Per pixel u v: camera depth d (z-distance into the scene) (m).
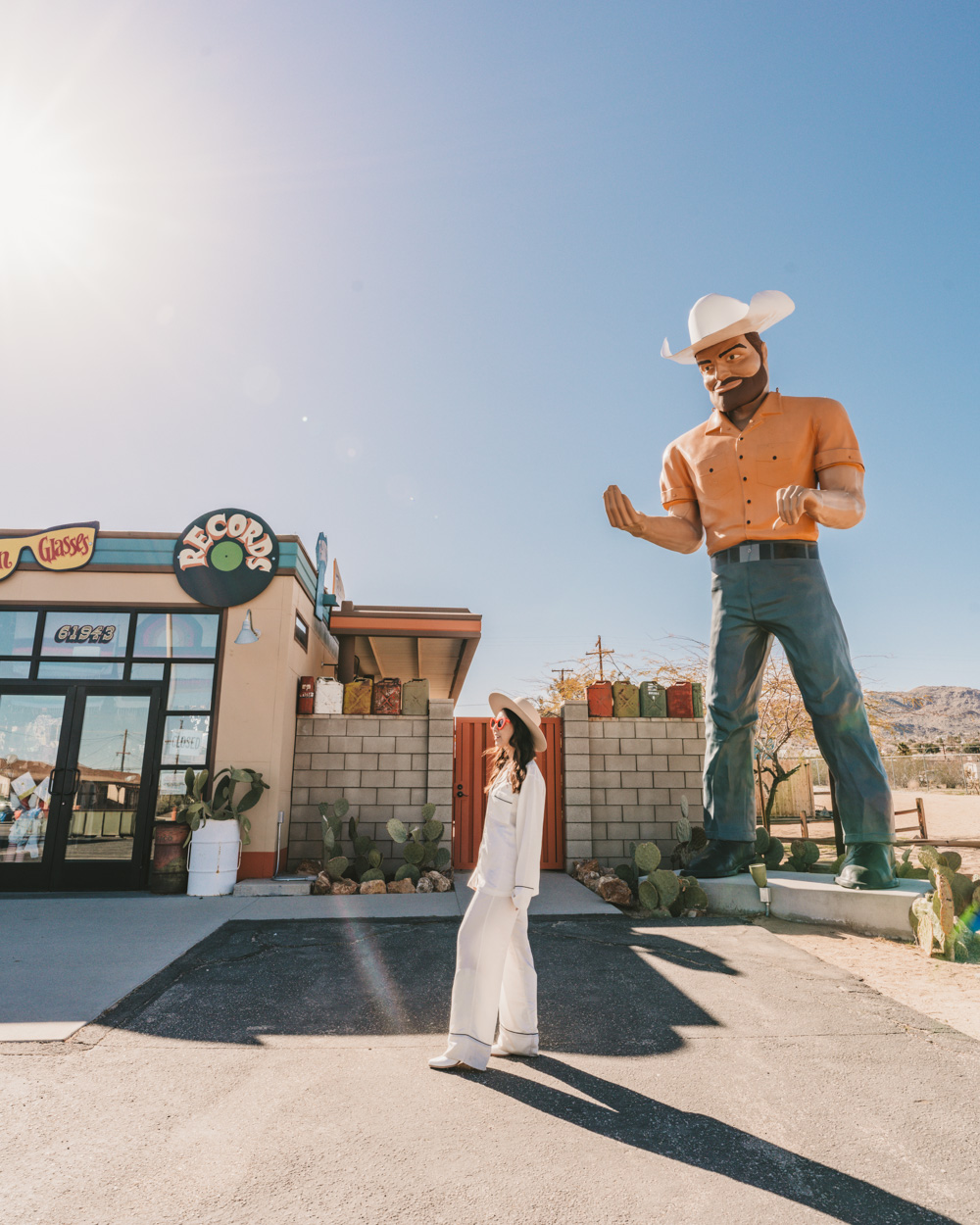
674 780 10.53
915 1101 3.23
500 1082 3.40
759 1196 2.48
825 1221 2.34
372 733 10.47
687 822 9.57
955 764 32.94
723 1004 4.57
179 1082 3.38
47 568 10.00
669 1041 3.95
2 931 6.50
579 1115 3.07
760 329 8.05
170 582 10.01
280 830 9.69
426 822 9.73
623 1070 3.55
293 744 10.35
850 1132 2.94
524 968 3.75
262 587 9.88
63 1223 2.28
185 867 8.88
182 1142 2.82
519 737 3.86
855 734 7.54
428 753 10.41
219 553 9.95
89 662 9.84
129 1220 2.30
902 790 33.00
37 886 9.20
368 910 7.51
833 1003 4.61
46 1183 2.51
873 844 7.21
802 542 8.03
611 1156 2.73
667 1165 2.67
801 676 7.80
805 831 14.18
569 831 10.27
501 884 3.67
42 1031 4.00
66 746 9.59
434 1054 3.74
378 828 10.22
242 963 5.42
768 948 6.02
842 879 7.15
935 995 4.80
